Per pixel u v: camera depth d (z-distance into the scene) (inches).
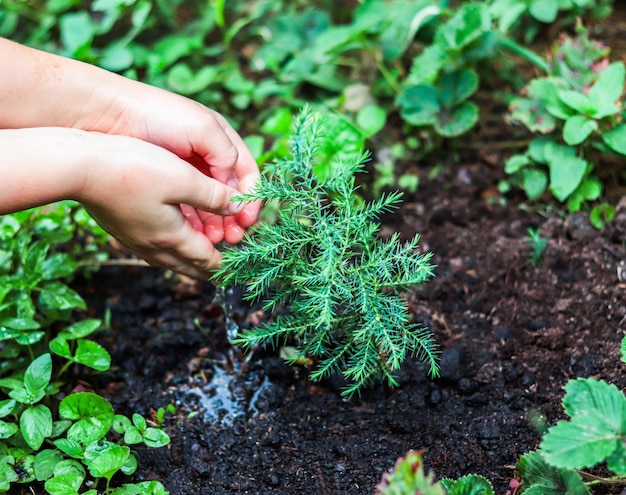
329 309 26.4
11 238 33.1
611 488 27.0
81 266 36.3
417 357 31.2
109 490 28.0
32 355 31.6
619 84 35.2
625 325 31.9
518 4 39.5
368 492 28.4
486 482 26.0
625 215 35.2
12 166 25.1
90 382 32.8
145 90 28.5
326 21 44.6
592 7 43.9
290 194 28.1
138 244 28.3
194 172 26.8
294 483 28.9
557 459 23.9
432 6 40.1
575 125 35.1
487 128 41.2
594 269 34.0
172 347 33.6
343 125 35.2
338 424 30.5
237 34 49.1
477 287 34.1
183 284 36.1
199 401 32.1
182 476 29.5
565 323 32.3
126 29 49.1
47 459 28.7
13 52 27.5
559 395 30.2
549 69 38.4
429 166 40.0
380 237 36.4
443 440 29.5
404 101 39.1
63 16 48.8
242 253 27.7
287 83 43.1
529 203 37.6
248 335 28.6
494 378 30.8
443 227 37.1
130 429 28.8
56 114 27.9
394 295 30.1
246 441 30.4
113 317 35.2
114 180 26.0
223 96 44.1
